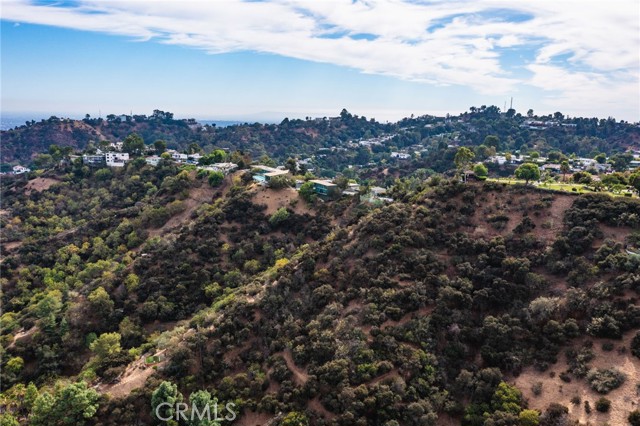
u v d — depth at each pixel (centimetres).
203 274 9312
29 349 7831
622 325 5491
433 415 5147
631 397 4781
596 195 7694
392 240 7631
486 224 7875
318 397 5619
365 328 6269
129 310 8562
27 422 5947
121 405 5775
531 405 5150
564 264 6569
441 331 6194
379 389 5412
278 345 6419
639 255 6172
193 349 6519
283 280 7469
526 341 5912
